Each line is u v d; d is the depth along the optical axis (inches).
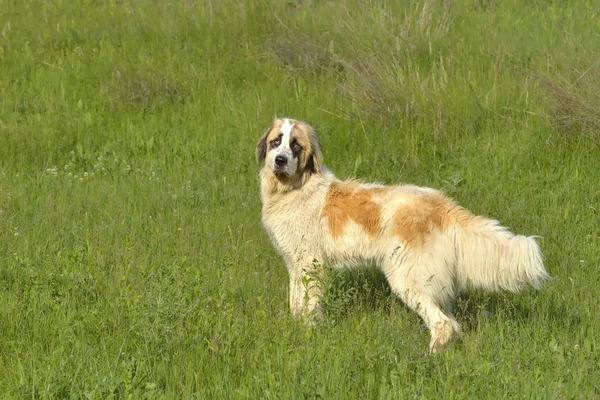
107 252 354.3
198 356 253.9
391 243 294.2
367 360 247.1
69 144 527.5
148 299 276.1
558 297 319.0
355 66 571.2
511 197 433.1
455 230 287.9
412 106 516.4
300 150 318.0
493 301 320.2
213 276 331.3
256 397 227.6
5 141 520.4
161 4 786.2
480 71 569.6
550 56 573.0
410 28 621.0
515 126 504.7
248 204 434.9
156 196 444.1
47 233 382.3
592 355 261.7
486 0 711.1
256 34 681.6
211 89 594.6
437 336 278.8
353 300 317.4
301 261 315.6
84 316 284.4
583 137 476.7
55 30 724.0
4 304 291.1
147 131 535.8
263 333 268.8
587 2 688.4
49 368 237.9
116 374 238.1
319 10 705.6
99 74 631.2
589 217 410.3
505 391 235.1
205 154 506.6
